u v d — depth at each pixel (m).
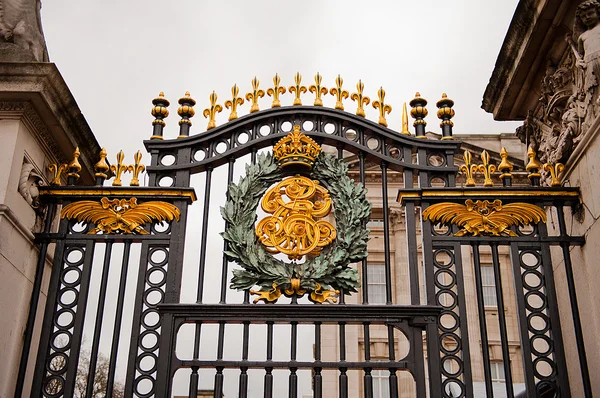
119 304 4.84
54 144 5.47
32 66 4.93
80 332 4.79
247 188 5.23
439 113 5.50
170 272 4.95
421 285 11.97
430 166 5.29
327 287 4.91
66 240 5.07
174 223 5.11
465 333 4.72
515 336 12.30
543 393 4.87
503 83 5.83
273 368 4.65
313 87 5.60
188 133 5.48
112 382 4.61
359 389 11.70
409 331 4.75
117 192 5.18
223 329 4.79
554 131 5.48
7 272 4.69
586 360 4.68
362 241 5.04
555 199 5.11
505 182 5.24
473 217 5.07
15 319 4.82
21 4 5.28
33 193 5.12
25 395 5.01
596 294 4.77
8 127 4.94
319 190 5.24
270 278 4.93
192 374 4.66
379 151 5.38
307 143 5.29
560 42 5.24
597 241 4.76
